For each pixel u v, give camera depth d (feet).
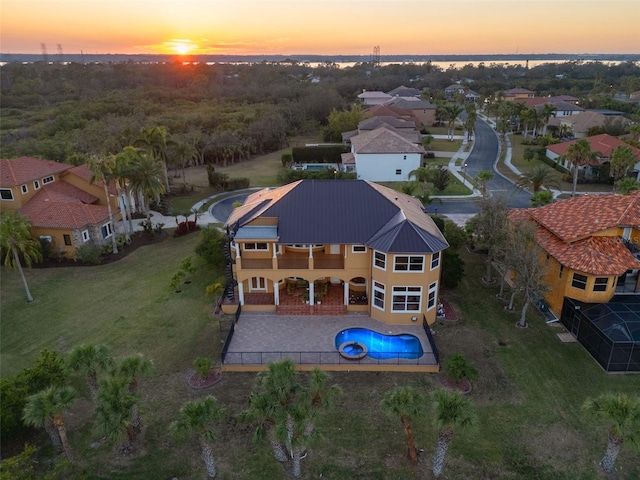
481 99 581.94
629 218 114.83
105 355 78.28
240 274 117.70
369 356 102.06
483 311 122.31
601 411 70.03
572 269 109.70
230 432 83.25
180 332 114.32
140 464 77.25
